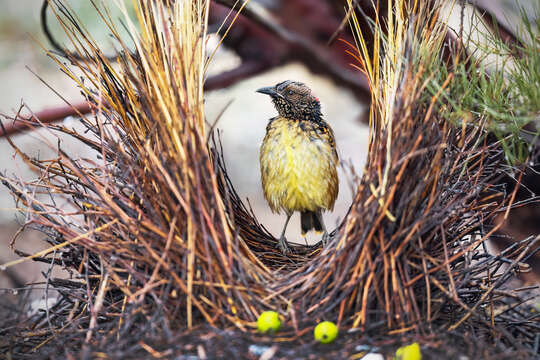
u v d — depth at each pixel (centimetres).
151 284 175
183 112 178
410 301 176
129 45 213
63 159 184
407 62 180
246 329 174
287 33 214
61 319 186
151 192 179
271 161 198
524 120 178
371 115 186
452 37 189
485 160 188
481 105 180
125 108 187
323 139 199
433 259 178
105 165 182
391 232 176
